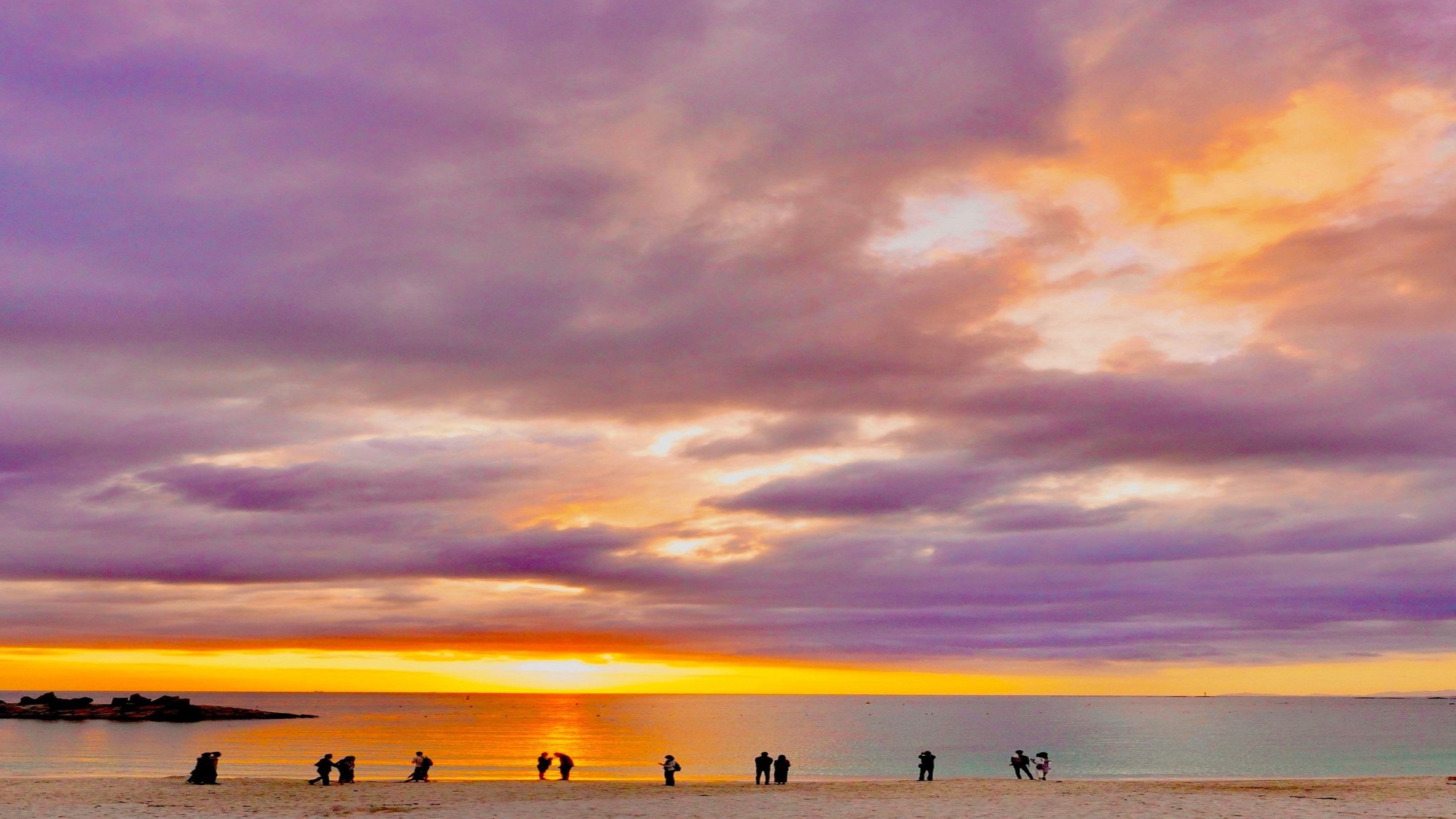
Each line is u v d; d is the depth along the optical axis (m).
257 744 136.12
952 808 36.88
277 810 37.19
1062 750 147.38
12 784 48.59
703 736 192.50
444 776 82.38
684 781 63.53
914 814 34.72
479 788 49.50
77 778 55.41
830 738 189.50
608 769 98.81
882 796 43.66
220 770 88.81
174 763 98.19
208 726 195.62
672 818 34.16
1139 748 151.75
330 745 135.38
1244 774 98.19
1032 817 33.34
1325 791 44.44
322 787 49.31
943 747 158.00
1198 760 123.19
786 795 44.53
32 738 148.62
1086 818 33.00
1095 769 106.75
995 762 120.56
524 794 45.50
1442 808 35.34
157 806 38.03
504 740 160.75
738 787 51.47
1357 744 164.75
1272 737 192.25
